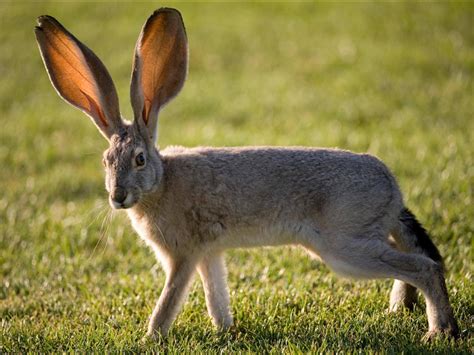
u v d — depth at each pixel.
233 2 45.19
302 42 36.38
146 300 13.43
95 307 13.20
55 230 17.67
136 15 43.59
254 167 11.96
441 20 37.31
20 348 11.42
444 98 26.83
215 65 34.31
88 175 21.83
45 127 27.36
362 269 11.30
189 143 23.31
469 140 21.66
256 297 13.34
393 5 40.66
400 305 12.22
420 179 18.70
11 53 38.31
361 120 25.42
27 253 16.25
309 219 11.69
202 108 28.47
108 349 11.11
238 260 15.36
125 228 17.56
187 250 12.03
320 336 11.41
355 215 11.35
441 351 10.27
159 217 12.01
